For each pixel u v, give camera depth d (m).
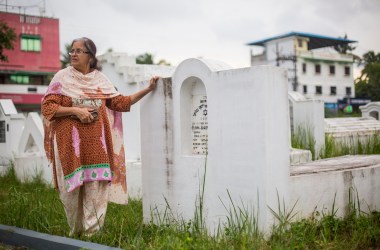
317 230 5.43
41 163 12.12
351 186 6.33
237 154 5.37
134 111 9.97
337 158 8.20
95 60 5.86
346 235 5.42
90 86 5.75
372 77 51.94
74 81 5.66
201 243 4.70
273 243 4.74
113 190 6.16
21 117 14.62
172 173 6.22
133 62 10.90
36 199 7.93
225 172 5.52
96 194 5.64
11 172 13.66
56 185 5.80
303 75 49.53
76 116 5.57
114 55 10.73
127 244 4.91
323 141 11.70
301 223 5.30
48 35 37.78
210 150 5.70
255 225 5.17
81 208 5.87
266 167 5.08
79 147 5.55
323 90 51.06
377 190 6.80
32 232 5.60
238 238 4.70
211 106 5.67
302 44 50.41
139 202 8.30
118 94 6.04
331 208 6.00
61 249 5.02
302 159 9.27
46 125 5.95
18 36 36.56
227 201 5.50
